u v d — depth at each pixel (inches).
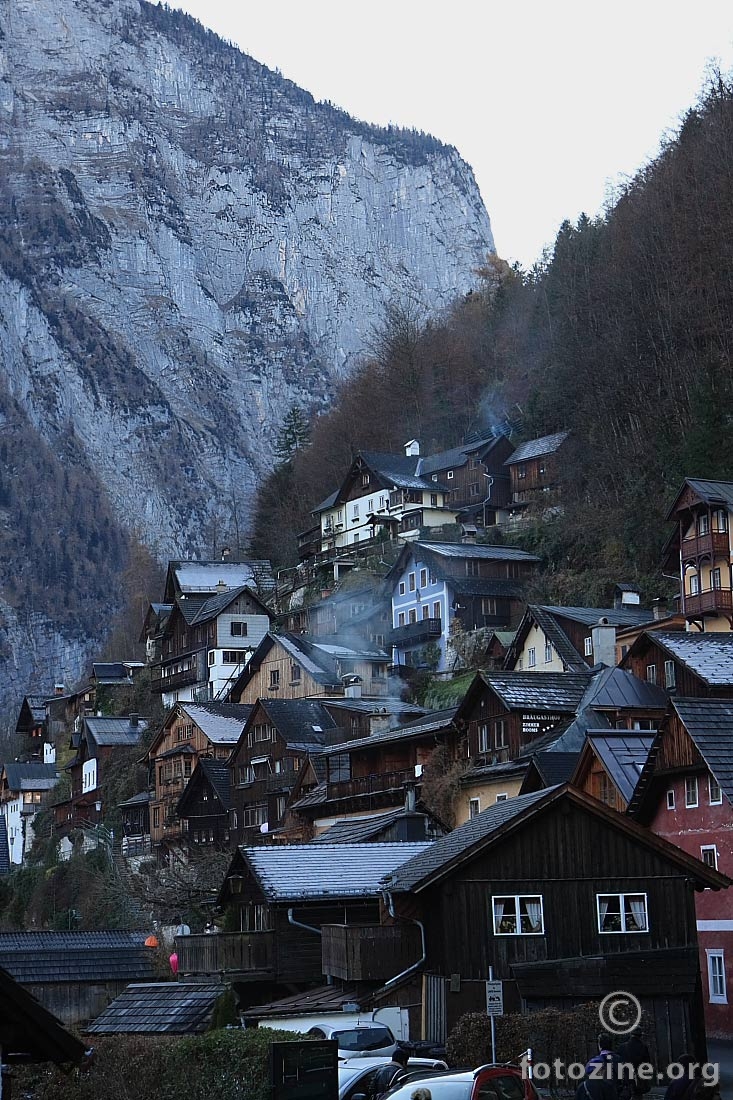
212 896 3191.4
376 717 3550.7
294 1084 1163.3
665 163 5634.8
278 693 4675.2
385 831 2453.2
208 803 4087.1
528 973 1587.1
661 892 1701.5
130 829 4677.7
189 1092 1289.4
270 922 2134.6
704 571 3644.2
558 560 5000.0
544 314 7263.8
